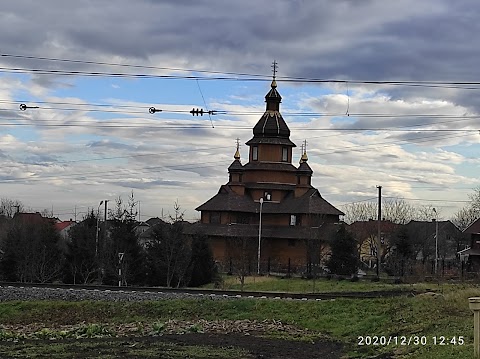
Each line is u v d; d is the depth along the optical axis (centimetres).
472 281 5834
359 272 8850
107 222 7431
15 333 3541
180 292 4672
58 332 3491
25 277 6950
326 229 8556
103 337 3338
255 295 4622
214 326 3709
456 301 3531
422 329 3005
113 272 6712
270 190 9919
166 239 6850
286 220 9525
